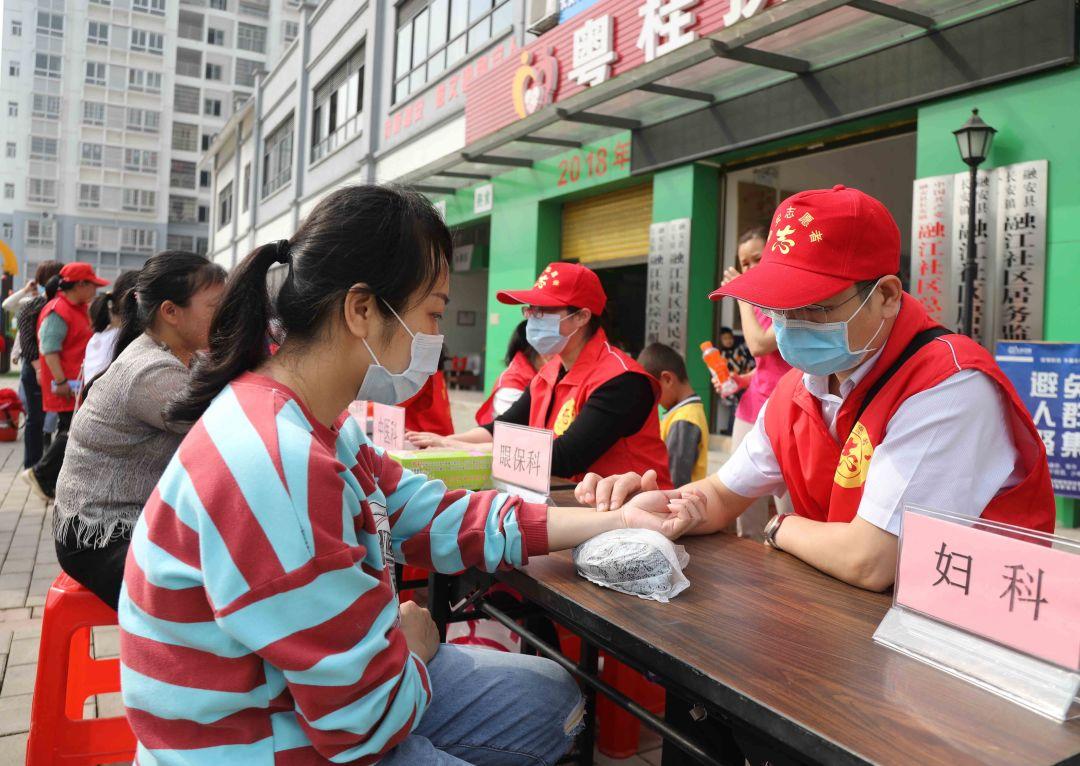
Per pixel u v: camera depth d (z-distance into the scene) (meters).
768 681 0.94
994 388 1.32
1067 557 0.90
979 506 1.30
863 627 1.14
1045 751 0.79
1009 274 4.48
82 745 1.89
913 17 4.68
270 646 0.87
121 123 40.09
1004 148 4.51
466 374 15.19
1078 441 4.20
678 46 5.95
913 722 0.85
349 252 1.03
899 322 1.42
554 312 2.47
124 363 1.95
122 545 1.88
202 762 0.92
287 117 18.38
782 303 1.29
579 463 2.28
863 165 6.66
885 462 1.32
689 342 6.92
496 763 1.29
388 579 1.14
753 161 6.57
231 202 24.56
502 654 1.41
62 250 39.66
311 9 16.81
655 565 1.25
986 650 0.96
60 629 1.88
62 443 3.93
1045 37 4.24
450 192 11.13
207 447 0.93
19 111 38.78
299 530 0.89
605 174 7.88
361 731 0.93
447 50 10.83
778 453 1.65
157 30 40.47
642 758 2.24
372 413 3.55
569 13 7.82
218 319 1.06
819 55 5.47
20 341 5.88
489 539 1.39
